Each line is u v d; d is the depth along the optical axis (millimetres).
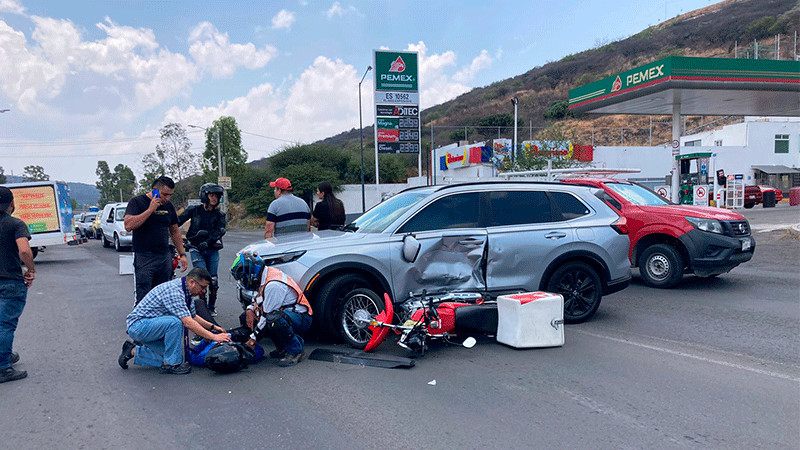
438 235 6312
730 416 4082
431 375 5141
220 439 3830
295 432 3924
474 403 4422
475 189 6746
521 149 32906
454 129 76438
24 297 5262
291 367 5461
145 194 6531
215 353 5215
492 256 6500
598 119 66500
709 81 18750
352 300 6043
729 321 6980
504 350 5930
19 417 4273
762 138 39500
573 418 4094
